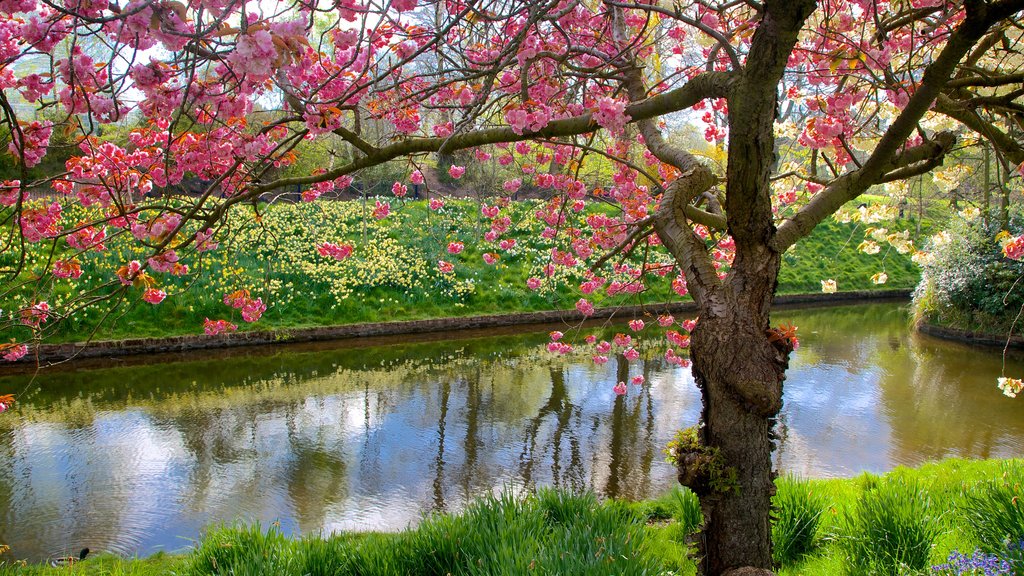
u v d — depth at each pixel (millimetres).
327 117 3139
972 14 2504
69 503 6836
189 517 6547
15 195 3779
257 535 4312
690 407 10070
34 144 3039
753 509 2889
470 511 4465
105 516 6555
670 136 13141
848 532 4332
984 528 3943
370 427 9156
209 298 13867
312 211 18750
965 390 11484
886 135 2953
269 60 2043
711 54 4035
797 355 14156
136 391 10719
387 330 15125
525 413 9773
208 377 11562
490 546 3744
